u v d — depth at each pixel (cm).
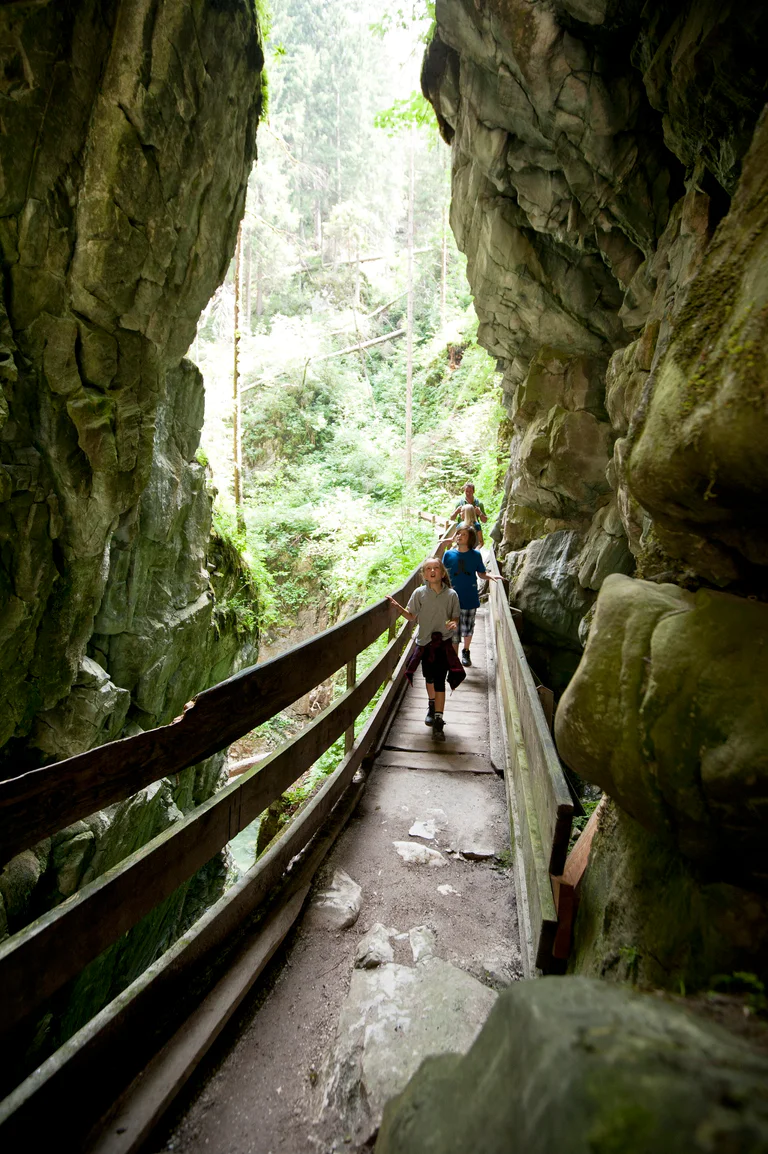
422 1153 88
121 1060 178
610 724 142
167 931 841
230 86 589
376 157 3759
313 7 3691
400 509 2072
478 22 482
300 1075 197
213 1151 169
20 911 521
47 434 527
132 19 450
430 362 2794
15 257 473
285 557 2034
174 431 784
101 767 167
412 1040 201
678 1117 54
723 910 117
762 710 114
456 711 582
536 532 1006
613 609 157
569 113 464
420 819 386
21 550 518
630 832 165
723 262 138
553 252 677
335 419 2756
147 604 748
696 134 328
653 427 141
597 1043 69
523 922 262
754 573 143
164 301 604
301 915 278
